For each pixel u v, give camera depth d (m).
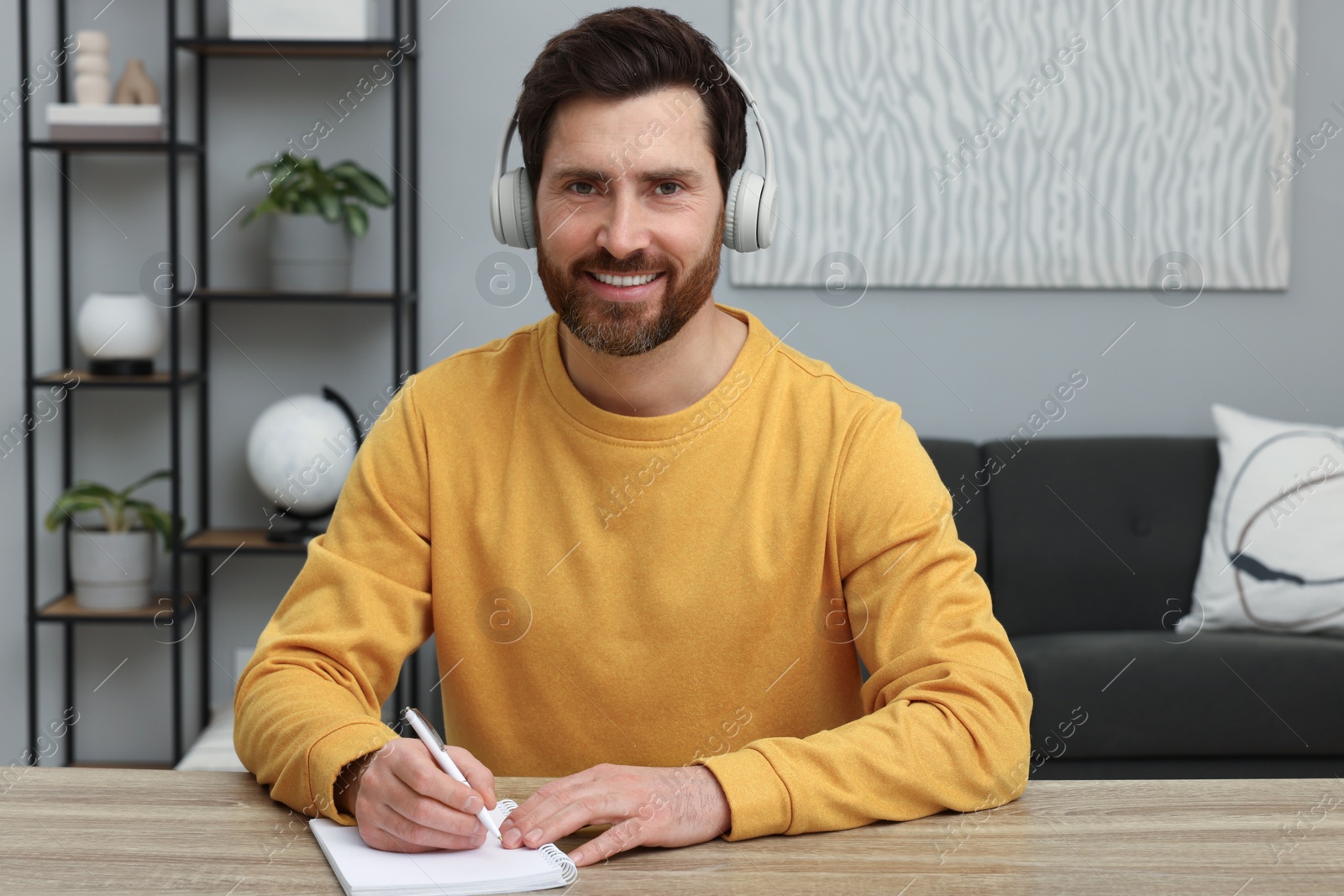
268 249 2.71
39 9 2.62
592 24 1.06
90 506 2.56
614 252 1.03
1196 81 2.80
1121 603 2.58
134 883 0.77
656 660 1.14
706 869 0.81
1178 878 0.79
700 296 1.08
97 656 2.80
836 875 0.80
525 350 1.23
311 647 1.10
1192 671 2.26
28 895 0.75
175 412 2.54
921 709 0.97
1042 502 2.62
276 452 2.54
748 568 1.13
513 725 1.18
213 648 2.84
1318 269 2.84
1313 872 0.80
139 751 2.82
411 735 2.46
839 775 0.90
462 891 0.77
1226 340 2.85
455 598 1.18
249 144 2.76
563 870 0.79
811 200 2.81
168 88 2.61
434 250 2.77
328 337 2.81
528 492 1.17
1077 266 2.82
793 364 1.20
